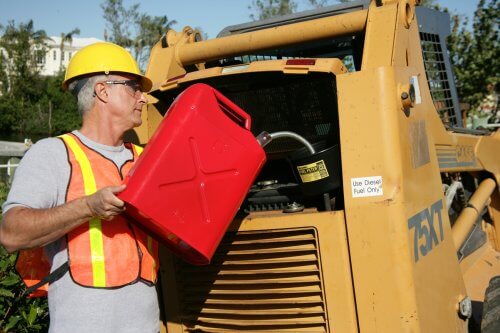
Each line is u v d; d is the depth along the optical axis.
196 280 3.07
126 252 2.47
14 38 46.84
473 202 4.37
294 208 2.85
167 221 2.34
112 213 2.26
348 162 2.64
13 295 3.64
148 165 2.30
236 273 2.95
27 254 2.68
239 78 3.07
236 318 3.01
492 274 4.28
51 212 2.25
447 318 2.98
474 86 16.59
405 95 2.66
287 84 3.14
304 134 3.26
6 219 2.28
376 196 2.59
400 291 2.56
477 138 4.49
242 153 2.56
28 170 2.38
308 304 2.82
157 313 2.62
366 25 3.00
